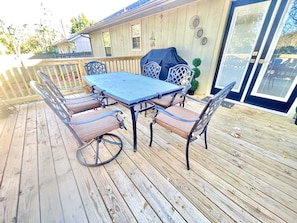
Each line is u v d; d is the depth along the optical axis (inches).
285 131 82.7
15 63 110.4
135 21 197.8
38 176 54.8
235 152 67.0
